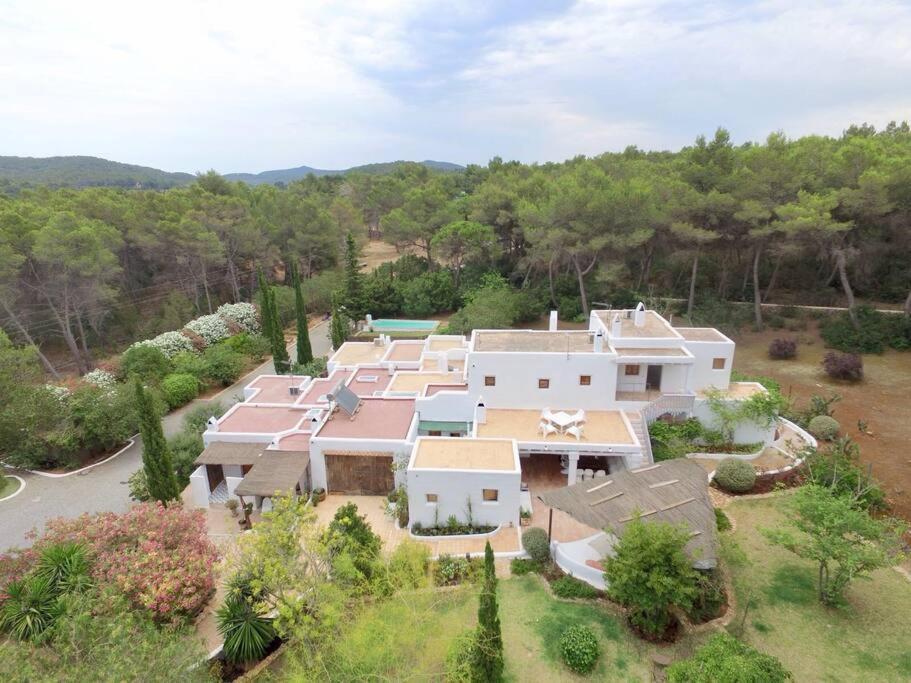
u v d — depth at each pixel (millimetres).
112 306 55781
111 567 17625
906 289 48906
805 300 51625
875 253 44500
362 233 88750
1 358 32844
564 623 17641
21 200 58375
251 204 77500
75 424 32156
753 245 47000
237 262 72250
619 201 46750
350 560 17000
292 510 17438
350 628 15773
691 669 14180
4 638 17141
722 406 27672
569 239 49312
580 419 26906
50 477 30781
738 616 17688
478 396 28719
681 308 52969
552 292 57906
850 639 16688
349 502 25656
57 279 46281
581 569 19344
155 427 22406
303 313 44469
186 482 27859
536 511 24000
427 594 17281
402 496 23781
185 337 48719
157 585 17031
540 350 28953
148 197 62781
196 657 14539
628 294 55031
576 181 51906
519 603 18625
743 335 46969
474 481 22234
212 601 19500
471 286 65562
